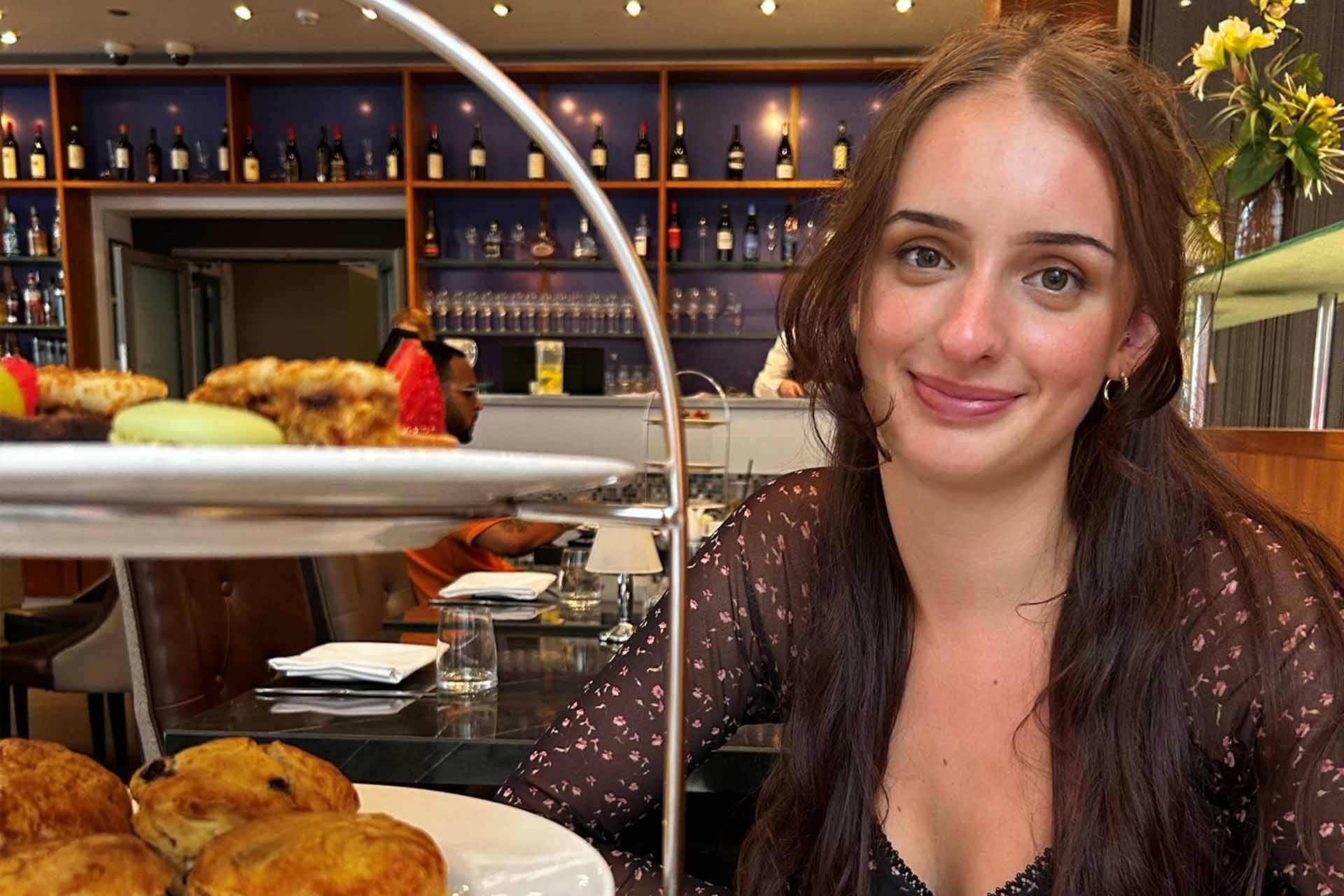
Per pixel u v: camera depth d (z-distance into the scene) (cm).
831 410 67
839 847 75
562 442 449
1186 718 69
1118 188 53
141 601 174
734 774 123
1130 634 68
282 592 205
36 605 523
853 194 62
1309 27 227
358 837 37
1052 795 70
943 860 74
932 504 68
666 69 512
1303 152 156
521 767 79
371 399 40
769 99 536
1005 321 53
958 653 73
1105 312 55
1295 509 84
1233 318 195
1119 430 65
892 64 502
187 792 40
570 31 492
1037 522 68
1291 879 67
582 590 214
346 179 539
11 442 37
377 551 32
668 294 539
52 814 37
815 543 84
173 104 547
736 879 79
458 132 544
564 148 33
